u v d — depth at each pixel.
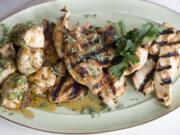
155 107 0.59
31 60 0.58
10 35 0.62
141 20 0.69
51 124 0.56
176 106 0.58
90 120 0.57
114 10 0.70
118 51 0.60
